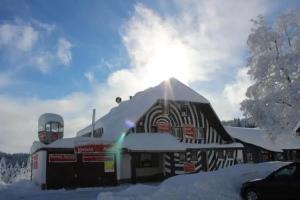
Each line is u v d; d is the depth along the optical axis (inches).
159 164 1349.7
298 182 482.3
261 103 1097.4
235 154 1518.2
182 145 1300.4
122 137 1253.7
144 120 1357.0
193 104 1482.5
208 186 577.6
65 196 890.7
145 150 1198.9
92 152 1131.9
